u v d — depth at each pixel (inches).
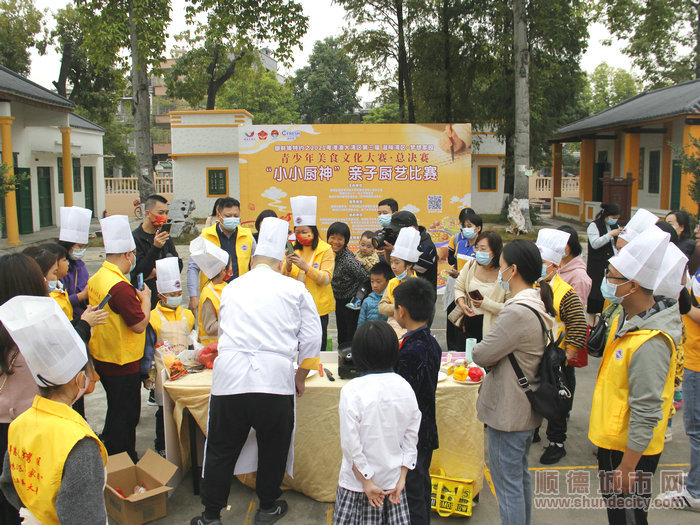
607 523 145.1
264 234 145.8
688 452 184.7
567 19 800.3
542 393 115.3
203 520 134.9
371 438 105.5
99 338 152.3
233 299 137.3
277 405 132.7
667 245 107.1
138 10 637.9
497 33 819.4
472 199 1088.2
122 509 139.3
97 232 785.6
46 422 81.0
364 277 226.8
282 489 159.5
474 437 152.3
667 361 106.0
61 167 946.1
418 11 855.7
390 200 240.5
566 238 163.0
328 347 207.8
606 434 113.9
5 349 99.0
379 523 108.7
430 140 410.0
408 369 119.6
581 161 896.3
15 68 1188.5
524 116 683.4
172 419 158.9
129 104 1176.2
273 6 725.3
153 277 216.5
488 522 146.0
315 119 1667.1
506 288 129.8
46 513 80.9
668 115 599.8
